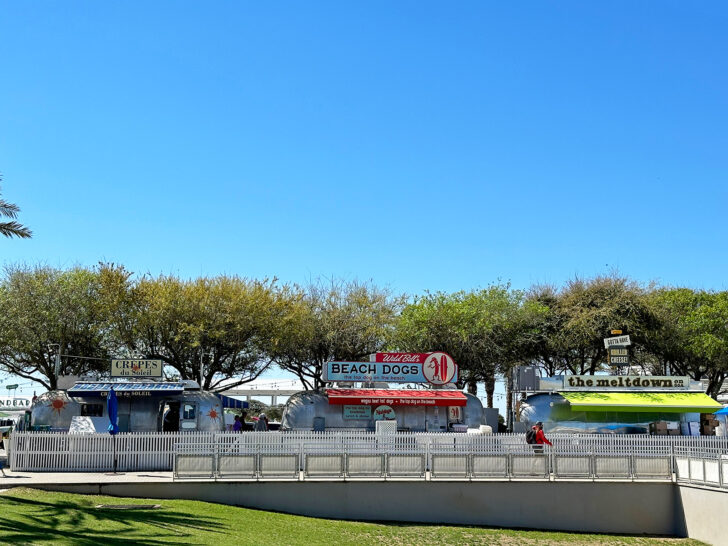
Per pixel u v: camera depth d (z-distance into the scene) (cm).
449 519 2898
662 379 4428
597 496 2994
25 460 2978
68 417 3681
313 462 2859
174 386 3734
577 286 6253
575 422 4309
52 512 2153
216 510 2547
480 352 5816
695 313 5900
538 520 2948
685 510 2959
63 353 5053
